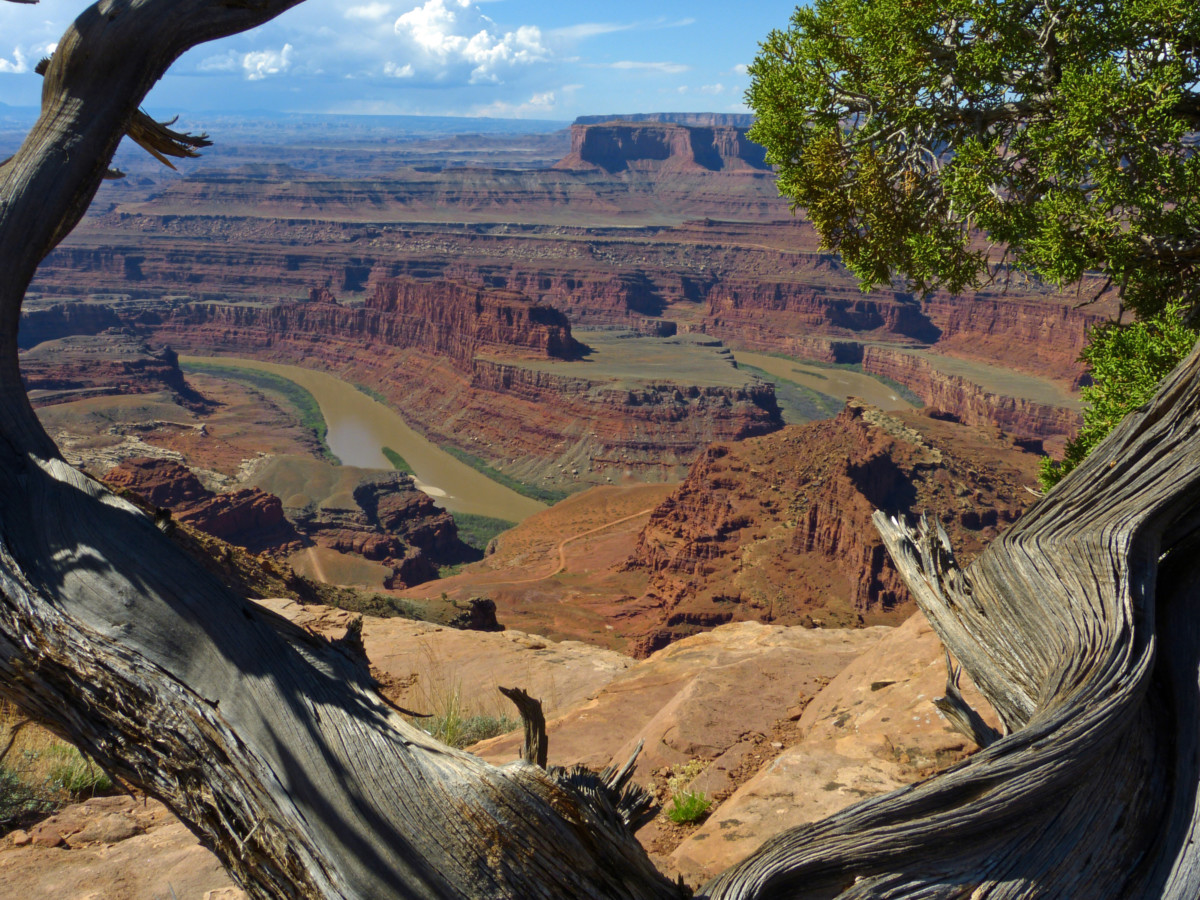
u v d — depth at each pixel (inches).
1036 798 147.0
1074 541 186.2
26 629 132.7
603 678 584.1
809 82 447.2
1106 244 385.1
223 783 130.0
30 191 144.3
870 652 368.5
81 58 147.3
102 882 247.9
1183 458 179.2
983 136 429.4
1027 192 422.9
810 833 149.6
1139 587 174.6
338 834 128.0
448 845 129.5
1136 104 358.0
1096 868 147.3
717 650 520.4
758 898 143.3
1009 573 193.9
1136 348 406.0
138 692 131.7
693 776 316.5
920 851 144.6
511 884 130.0
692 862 231.9
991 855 146.4
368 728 136.8
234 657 135.5
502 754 375.6
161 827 292.4
